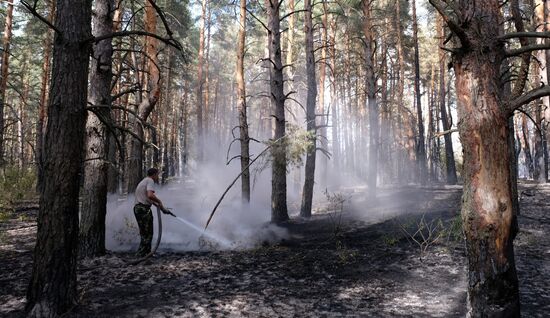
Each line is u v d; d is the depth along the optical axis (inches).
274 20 429.7
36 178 671.1
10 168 626.5
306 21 475.5
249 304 163.6
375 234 316.8
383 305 160.9
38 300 146.6
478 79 122.9
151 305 162.1
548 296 162.4
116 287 185.8
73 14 154.1
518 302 119.7
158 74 385.7
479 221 119.8
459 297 166.6
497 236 117.7
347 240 299.6
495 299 117.2
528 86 829.8
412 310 154.2
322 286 188.7
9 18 652.7
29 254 259.6
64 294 150.8
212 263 236.5
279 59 426.6
